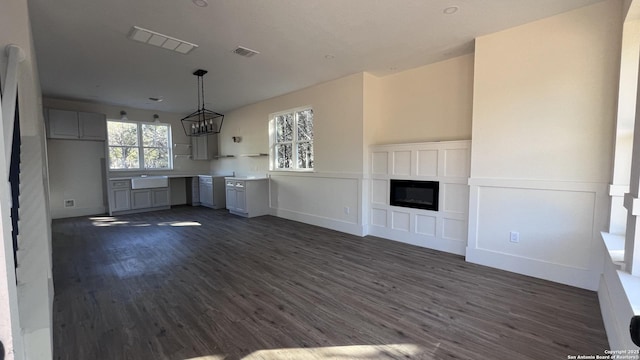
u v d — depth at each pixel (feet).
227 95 19.19
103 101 20.44
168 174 25.31
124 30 9.82
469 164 11.94
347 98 15.49
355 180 15.47
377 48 11.66
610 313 6.43
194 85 16.57
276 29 9.90
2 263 1.55
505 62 10.13
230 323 7.31
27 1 7.80
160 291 9.07
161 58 12.36
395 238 14.53
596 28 8.52
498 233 10.66
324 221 17.37
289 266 11.13
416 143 13.52
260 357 6.08
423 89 13.89
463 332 6.86
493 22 9.55
